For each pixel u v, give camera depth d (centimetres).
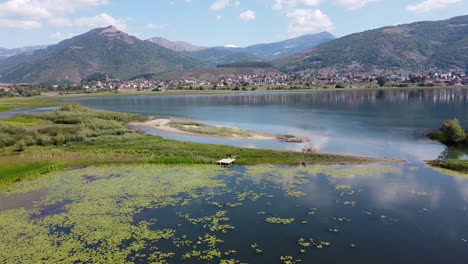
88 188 4116
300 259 2550
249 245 2755
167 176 4541
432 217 3244
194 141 7188
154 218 3278
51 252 2680
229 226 3088
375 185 4128
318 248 2703
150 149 6009
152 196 3838
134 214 3372
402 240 2827
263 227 3064
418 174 4553
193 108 15088
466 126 8669
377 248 2702
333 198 3728
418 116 10762
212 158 5350
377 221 3166
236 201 3672
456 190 3938
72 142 6700
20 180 4447
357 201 3638
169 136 7800
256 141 7144
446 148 6288
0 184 4259
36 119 9819
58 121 9356
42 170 4794
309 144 6762
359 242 2795
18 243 2823
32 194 3941
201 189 4047
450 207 3466
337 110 12938
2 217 3328
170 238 2884
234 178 4441
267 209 3456
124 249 2712
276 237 2881
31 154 5675
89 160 5312
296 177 4453
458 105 13788
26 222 3209
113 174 4666
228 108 14762
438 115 10888
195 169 4859
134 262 2525
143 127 9150
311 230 3002
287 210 3425
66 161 5250
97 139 6900
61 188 4125
